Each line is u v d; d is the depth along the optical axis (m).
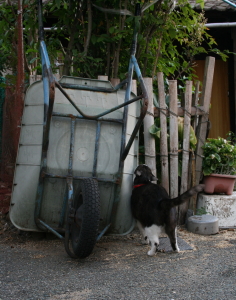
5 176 5.05
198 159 5.04
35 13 5.26
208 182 5.04
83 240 3.20
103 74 5.42
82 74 5.29
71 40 5.25
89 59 5.14
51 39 5.55
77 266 3.30
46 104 3.64
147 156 4.79
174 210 3.71
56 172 3.64
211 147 5.02
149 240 3.73
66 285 2.83
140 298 2.56
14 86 5.05
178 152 5.01
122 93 4.11
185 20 5.42
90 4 4.98
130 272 3.13
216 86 8.91
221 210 4.86
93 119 3.72
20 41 4.75
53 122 3.69
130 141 3.59
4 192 5.03
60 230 3.77
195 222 4.54
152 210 3.65
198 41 5.77
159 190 3.81
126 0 4.82
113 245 4.05
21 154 3.83
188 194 3.35
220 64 8.90
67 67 5.29
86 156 3.72
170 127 4.88
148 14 4.88
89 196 3.24
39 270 3.19
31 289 2.75
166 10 5.18
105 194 3.77
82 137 3.73
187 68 5.93
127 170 3.97
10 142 5.02
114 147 3.80
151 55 5.36
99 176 3.72
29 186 3.72
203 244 4.06
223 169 5.11
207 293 2.63
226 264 3.29
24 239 4.22
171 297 2.57
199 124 5.07
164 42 5.57
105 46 5.32
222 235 4.50
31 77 4.62
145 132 4.80
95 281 2.91
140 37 4.79
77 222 3.40
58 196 3.71
